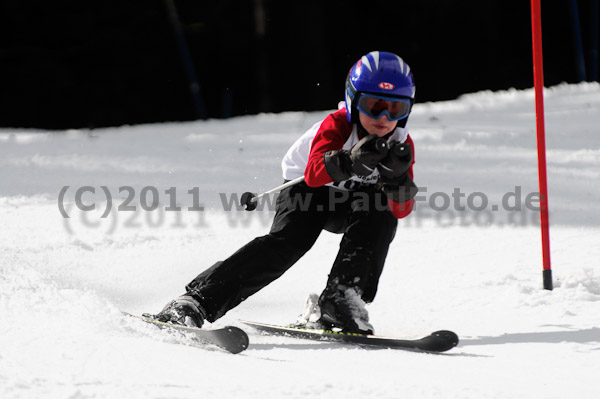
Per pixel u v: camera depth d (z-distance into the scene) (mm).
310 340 8766
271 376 6672
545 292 10445
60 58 57625
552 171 18562
